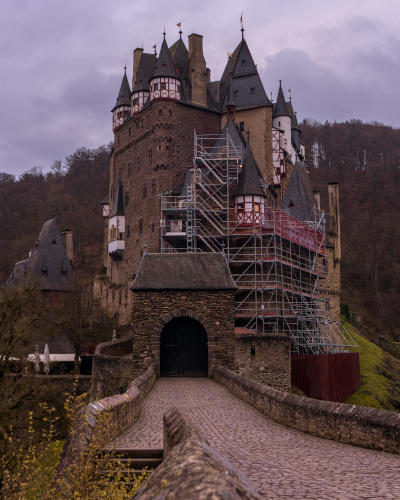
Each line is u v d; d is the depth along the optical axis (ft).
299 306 162.61
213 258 99.50
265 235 153.69
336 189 220.43
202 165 176.86
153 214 218.18
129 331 192.54
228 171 165.58
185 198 186.29
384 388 147.95
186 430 25.63
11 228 368.68
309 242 177.88
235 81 221.46
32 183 442.09
